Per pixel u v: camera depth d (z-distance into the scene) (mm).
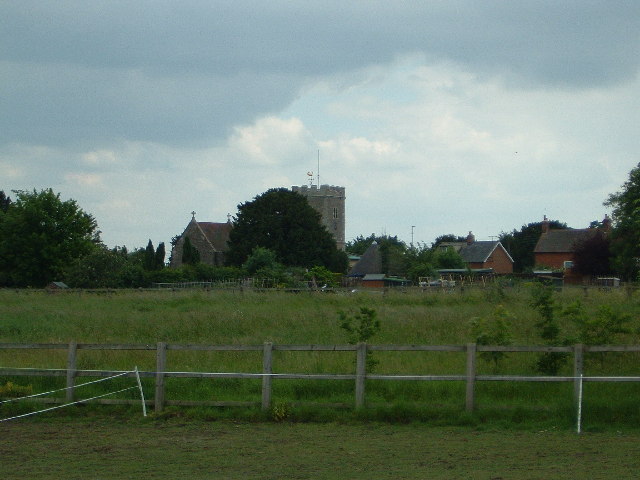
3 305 55312
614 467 16172
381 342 33031
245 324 40438
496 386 23516
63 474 15938
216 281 96000
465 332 35375
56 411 22781
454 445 18656
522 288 56688
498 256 148000
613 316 26125
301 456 17594
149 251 121250
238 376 22344
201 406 22469
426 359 28281
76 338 36156
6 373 23281
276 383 24484
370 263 124062
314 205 177500
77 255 103125
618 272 93375
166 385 24625
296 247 127500
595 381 21250
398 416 21562
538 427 20547
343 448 18422
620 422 20688
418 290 60906
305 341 34375
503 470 15992
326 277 89000
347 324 27938
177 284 89250
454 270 116000
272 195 128750
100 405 23016
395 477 15477
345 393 24062
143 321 41906
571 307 26641
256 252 107812
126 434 20203
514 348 21469
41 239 100500
